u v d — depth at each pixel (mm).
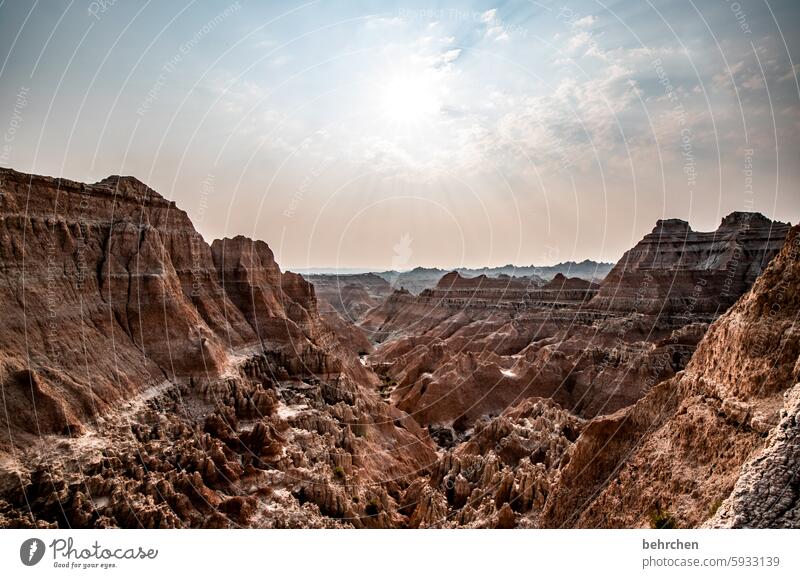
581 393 73938
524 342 109062
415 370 88000
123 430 35906
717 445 24422
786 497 18734
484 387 76250
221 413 44812
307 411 50406
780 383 23094
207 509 31609
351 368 83500
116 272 47469
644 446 29844
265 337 65375
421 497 42125
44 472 28625
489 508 36562
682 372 32188
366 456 49031
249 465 37719
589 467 33281
